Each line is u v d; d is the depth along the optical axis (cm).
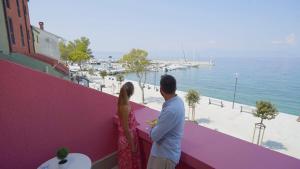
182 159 259
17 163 286
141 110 436
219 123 2225
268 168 221
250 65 18238
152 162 255
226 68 14100
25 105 281
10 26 1025
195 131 323
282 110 4009
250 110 2745
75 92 331
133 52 3253
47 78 297
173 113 221
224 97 5066
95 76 6141
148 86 4528
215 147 270
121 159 331
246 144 280
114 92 3712
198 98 2209
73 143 342
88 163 294
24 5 1394
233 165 227
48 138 311
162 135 230
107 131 388
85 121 351
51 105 306
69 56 5250
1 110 262
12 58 612
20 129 282
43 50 2331
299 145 1677
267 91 5872
